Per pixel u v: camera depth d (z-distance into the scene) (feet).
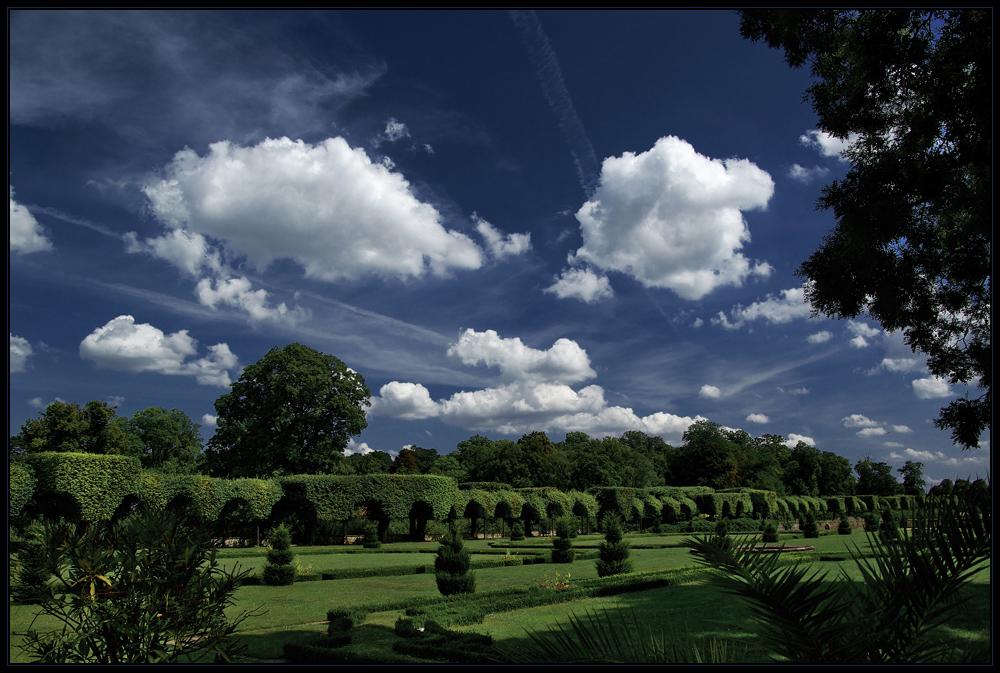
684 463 273.75
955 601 10.11
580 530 185.47
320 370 156.56
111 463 89.04
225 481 111.75
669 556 98.99
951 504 10.23
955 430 34.58
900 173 35.60
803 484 271.69
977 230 34.04
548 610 46.88
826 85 40.19
